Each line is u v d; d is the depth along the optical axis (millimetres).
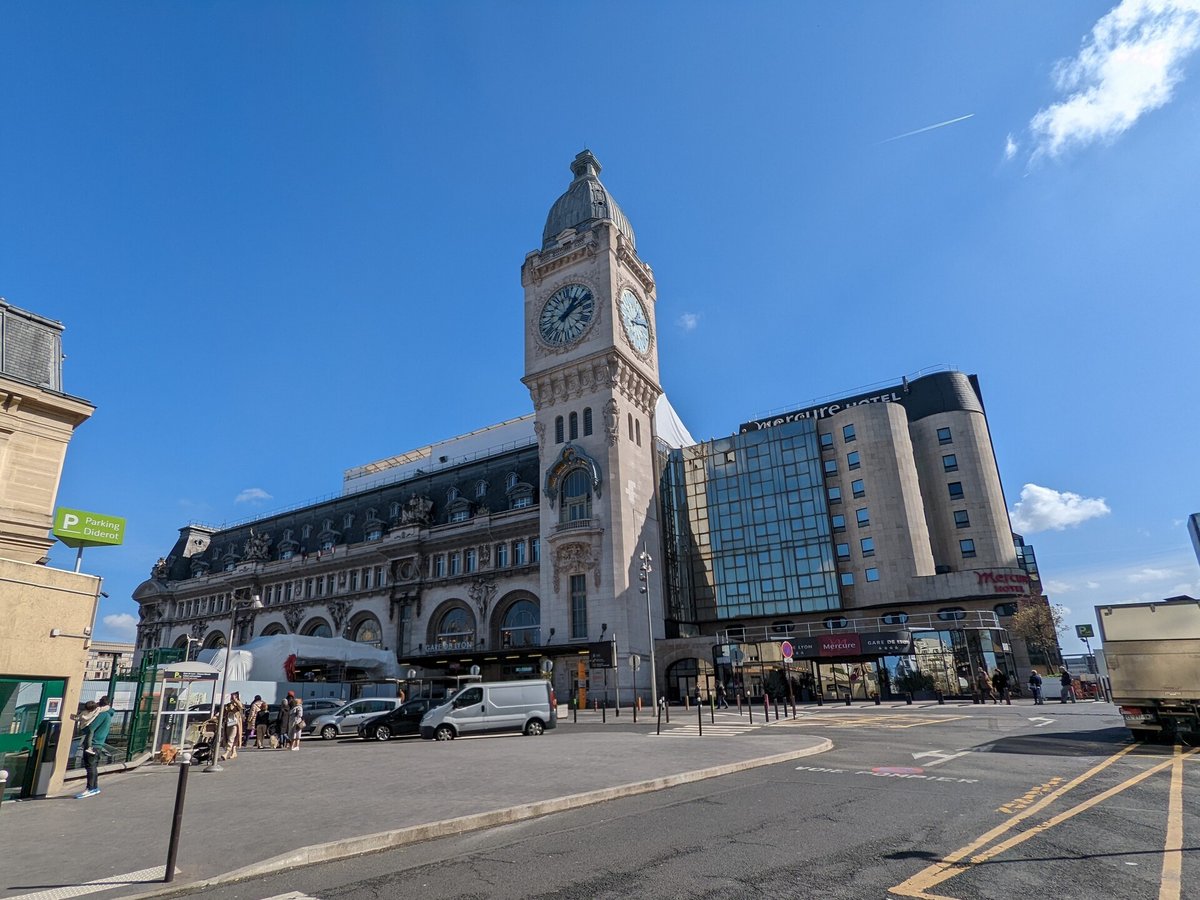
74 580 16750
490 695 29500
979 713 32000
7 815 12477
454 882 7824
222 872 8172
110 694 20719
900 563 55031
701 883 7453
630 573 51938
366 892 7570
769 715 34406
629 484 54750
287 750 26078
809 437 62062
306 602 71312
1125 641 20516
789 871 7797
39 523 22312
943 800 11594
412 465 88188
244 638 76938
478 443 82062
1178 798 11570
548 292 61531
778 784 13586
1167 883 7141
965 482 63094
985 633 46969
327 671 52469
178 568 94375
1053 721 26828
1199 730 19312
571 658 50000
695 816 10820
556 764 16500
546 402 58656
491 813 10875
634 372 58500
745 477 63844
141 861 8828
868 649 47906
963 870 7688
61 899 7371
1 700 14922
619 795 12852
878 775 14383
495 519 59906
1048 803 11227
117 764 19750
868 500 57906
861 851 8539
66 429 23703
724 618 60625
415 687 54625
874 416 59625
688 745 20047
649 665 51031
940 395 67438
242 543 87062
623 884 7508
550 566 53094
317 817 11102
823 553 58531
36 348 23953
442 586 61094
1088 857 8141
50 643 15844
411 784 14258
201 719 29422
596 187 65875
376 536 69875
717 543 63219
